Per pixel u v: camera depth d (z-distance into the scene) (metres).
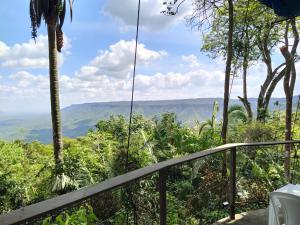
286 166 7.02
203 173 4.75
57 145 11.19
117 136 15.35
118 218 2.84
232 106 13.72
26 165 14.12
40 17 11.15
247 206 4.93
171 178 4.40
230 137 12.89
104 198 2.73
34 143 19.91
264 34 13.76
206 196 4.41
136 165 10.32
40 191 10.20
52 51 11.42
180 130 11.73
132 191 2.96
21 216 1.27
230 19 8.35
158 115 16.12
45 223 2.20
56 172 9.88
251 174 5.64
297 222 2.38
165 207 2.48
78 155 10.70
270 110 16.05
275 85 17.69
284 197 2.41
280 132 13.48
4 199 9.77
